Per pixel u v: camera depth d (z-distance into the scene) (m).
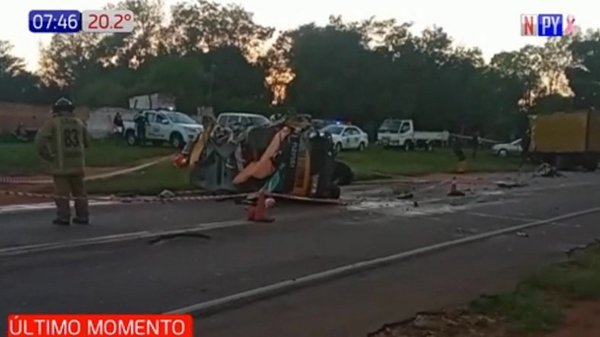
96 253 10.10
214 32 74.56
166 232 12.02
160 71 61.44
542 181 29.86
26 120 49.88
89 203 15.81
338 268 9.86
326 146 17.83
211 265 9.66
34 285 8.20
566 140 42.00
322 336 6.79
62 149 12.33
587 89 76.00
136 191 18.19
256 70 72.38
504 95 72.75
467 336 6.90
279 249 11.09
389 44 68.12
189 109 60.19
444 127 66.88
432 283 9.27
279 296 8.24
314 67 65.44
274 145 17.47
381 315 7.59
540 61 81.38
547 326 7.26
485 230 14.20
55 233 11.57
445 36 69.25
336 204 17.70
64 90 74.50
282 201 17.56
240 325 7.06
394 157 39.81
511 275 9.95
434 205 18.33
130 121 37.88
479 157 47.62
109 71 75.44
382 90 64.88
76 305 7.48
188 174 20.92
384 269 10.05
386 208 17.27
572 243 13.00
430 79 66.69
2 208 14.40
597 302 8.28
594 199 21.53
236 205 16.31
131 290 8.16
